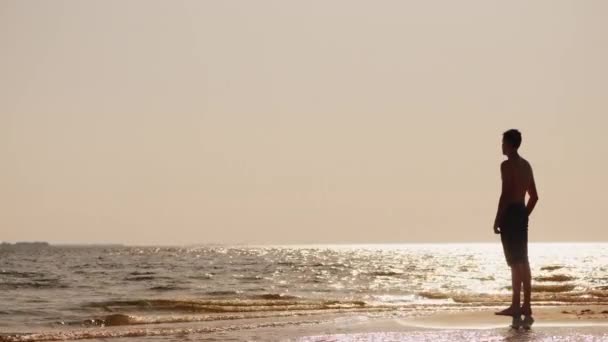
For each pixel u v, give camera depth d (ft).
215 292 97.09
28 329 46.01
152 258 330.34
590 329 27.94
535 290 79.61
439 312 42.22
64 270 184.65
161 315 53.06
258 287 110.11
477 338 25.25
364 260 302.86
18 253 481.05
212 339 30.40
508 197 30.73
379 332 28.45
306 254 456.45
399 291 97.14
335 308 53.67
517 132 30.45
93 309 63.87
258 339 29.01
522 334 26.20
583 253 506.48
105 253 477.36
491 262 274.36
